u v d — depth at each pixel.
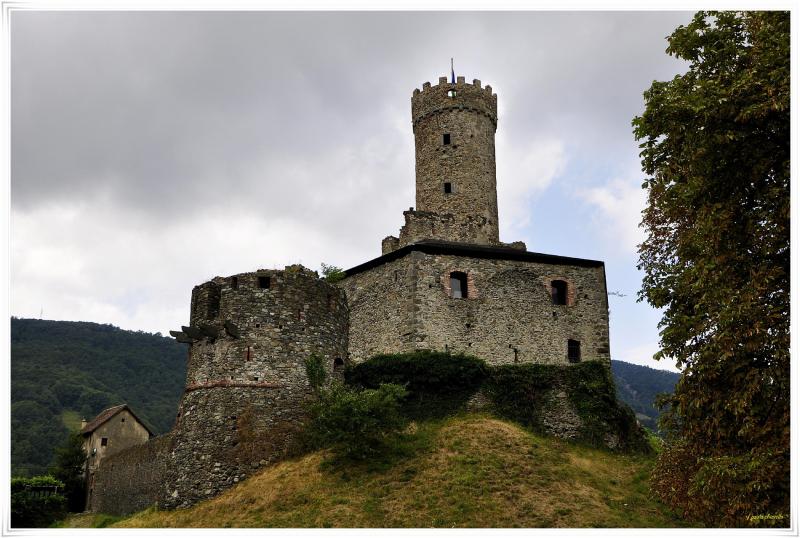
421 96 46.28
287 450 28.95
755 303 17.88
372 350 37.34
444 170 44.31
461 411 33.44
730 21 20.34
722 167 19.08
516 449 29.66
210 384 29.47
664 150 20.80
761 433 17.17
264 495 26.42
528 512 24.59
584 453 32.12
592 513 24.69
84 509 51.72
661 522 24.23
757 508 16.58
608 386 35.53
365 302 38.59
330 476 27.14
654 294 21.48
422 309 35.66
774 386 17.53
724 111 18.58
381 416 28.91
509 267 38.00
